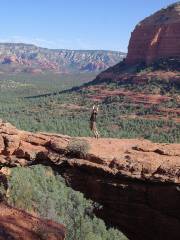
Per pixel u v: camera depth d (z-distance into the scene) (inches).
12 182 1489.9
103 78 7012.8
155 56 6609.3
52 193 1899.6
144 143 987.3
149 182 814.5
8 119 4232.3
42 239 913.5
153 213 825.5
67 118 4820.4
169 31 6505.9
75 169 913.5
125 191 840.3
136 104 5201.8
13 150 1003.9
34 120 4498.0
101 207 888.9
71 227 1566.2
